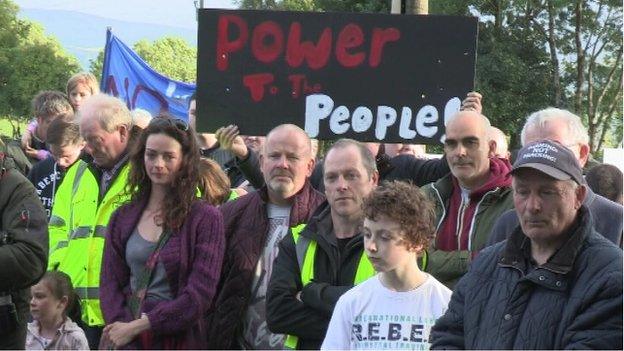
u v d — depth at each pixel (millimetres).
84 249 10219
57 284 10055
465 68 10086
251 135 10227
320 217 8633
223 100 10227
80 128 10141
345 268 8398
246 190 11586
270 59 10203
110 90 18109
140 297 8492
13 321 9219
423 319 7355
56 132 11602
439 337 6664
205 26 10219
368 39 10156
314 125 10211
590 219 6301
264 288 9141
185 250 8500
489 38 43125
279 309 8445
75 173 10578
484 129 8938
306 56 10188
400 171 10430
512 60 42031
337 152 8492
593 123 43188
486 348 6316
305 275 8484
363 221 7609
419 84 10125
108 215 10055
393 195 7309
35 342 10109
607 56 44875
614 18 44406
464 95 10102
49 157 12219
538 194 6246
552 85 43531
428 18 10109
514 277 6352
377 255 7297
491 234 7883
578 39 43562
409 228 7273
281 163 9141
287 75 10203
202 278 8453
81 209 10258
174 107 18078
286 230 9188
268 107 10227
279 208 9281
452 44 10102
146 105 18109
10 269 8992
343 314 7496
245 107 10227
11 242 9094
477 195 8953
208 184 9812
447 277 8602
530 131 8898
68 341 10086
